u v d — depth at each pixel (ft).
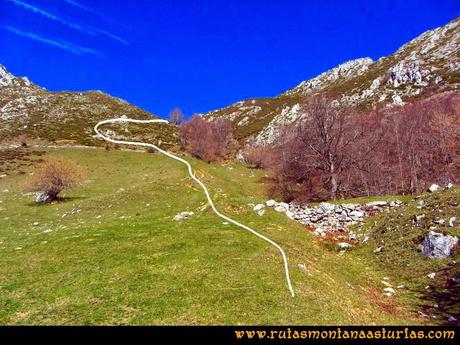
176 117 388.16
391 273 62.59
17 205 147.23
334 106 164.76
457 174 181.16
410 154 194.90
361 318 44.42
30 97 447.83
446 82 433.89
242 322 40.16
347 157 157.99
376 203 86.94
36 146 286.05
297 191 172.45
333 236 80.18
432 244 62.69
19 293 48.03
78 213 126.21
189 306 43.19
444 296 51.47
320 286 50.55
